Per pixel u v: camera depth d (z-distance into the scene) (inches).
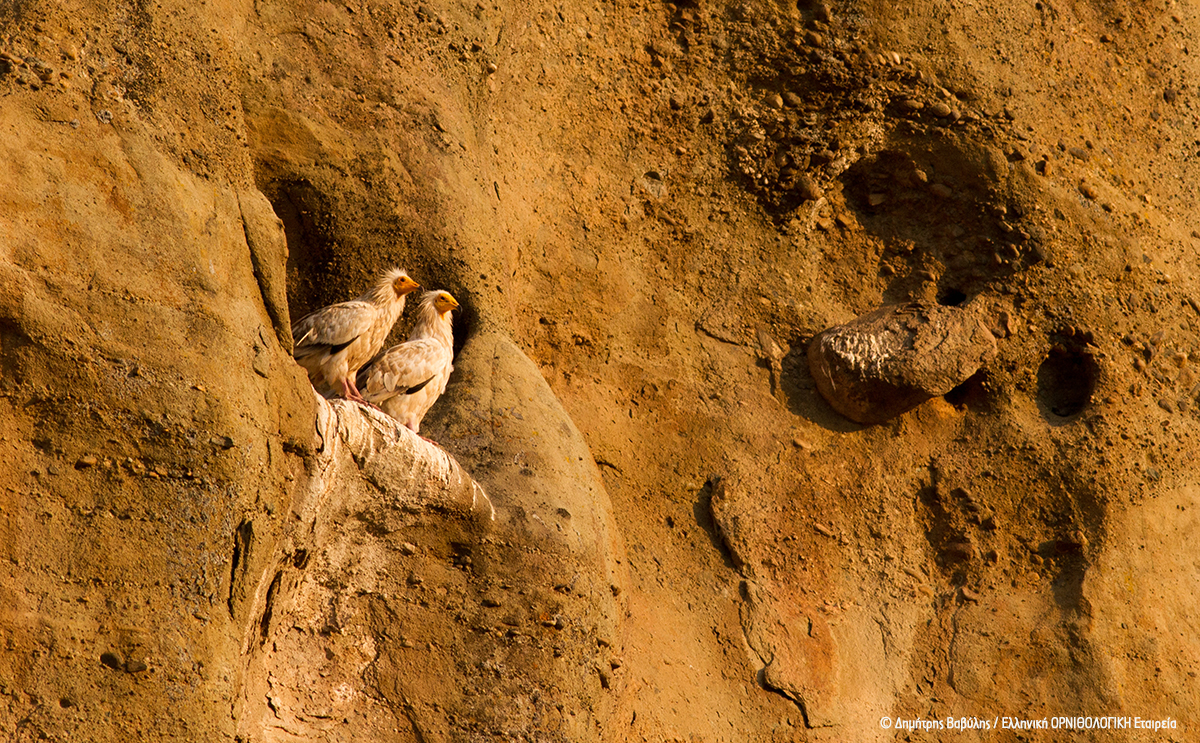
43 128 775.1
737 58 1528.1
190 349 761.0
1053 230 1535.4
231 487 751.1
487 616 956.6
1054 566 1449.3
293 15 1161.4
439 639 943.7
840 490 1433.3
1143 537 1469.0
